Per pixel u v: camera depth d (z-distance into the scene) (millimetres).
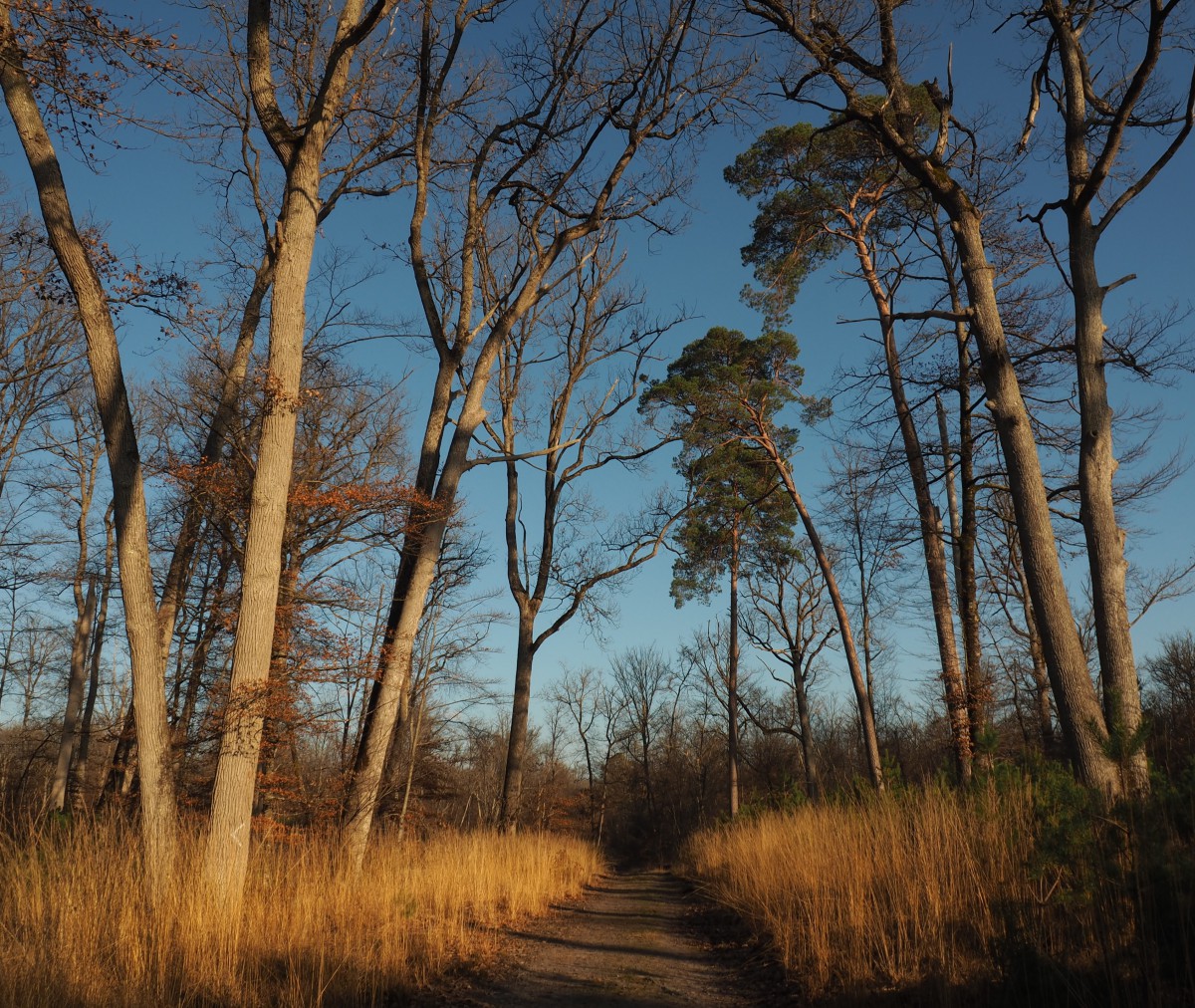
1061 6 10711
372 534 15875
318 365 17094
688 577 31000
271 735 13227
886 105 11000
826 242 19172
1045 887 6125
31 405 21875
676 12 13875
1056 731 23469
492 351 14578
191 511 14250
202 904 6918
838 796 15234
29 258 15570
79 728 26562
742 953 9391
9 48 7777
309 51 13945
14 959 5359
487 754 38656
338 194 15180
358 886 9258
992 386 10336
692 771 55438
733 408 23469
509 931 10688
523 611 22438
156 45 7961
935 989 5629
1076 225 10516
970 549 16422
